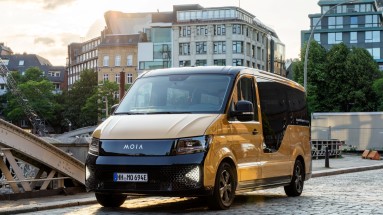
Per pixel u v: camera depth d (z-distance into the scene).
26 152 12.88
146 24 147.62
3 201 12.20
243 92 11.30
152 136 9.81
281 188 16.39
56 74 181.50
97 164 9.96
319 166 29.16
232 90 10.87
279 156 12.66
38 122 125.56
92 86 137.50
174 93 10.88
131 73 139.00
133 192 9.75
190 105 10.63
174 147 9.69
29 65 181.38
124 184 9.79
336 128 47.06
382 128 46.06
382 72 82.38
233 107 10.79
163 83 11.12
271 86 12.64
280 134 12.80
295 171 13.62
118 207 11.20
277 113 12.74
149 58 131.50
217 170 10.04
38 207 11.06
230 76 11.09
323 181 20.12
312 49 78.38
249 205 11.54
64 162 13.69
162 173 9.62
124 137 9.96
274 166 12.34
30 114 125.75
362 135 46.53
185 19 128.62
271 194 14.41
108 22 150.50
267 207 11.20
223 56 125.25
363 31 114.94
